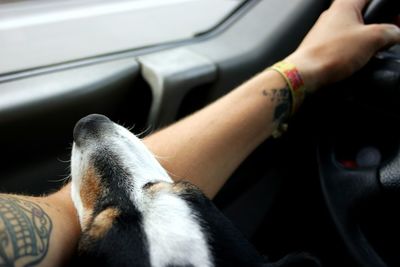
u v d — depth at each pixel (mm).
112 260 665
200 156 960
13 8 1335
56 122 1193
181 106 1308
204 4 1508
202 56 1301
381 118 1075
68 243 758
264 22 1365
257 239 1263
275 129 1091
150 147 965
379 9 1146
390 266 1003
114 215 721
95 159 832
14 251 650
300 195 1185
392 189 990
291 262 718
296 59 1110
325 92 1134
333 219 1050
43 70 1211
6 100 1120
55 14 1354
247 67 1337
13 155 1164
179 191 754
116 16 1401
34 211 743
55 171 1232
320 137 1146
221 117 1019
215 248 681
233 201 1302
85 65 1252
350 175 1059
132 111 1347
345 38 1100
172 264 659
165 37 1377
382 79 1049
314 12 1298
